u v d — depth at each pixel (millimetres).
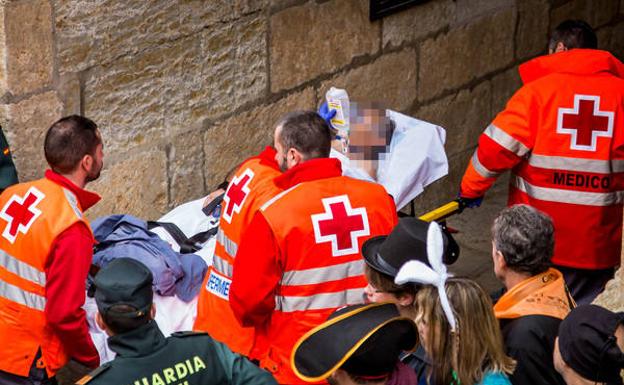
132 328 3426
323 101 6969
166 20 5859
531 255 3941
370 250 3904
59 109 5496
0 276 4457
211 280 4664
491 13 7988
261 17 6359
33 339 4469
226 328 4582
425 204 7930
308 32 6684
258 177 4469
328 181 4270
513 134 5348
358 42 7031
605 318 3379
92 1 5469
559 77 5316
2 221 4445
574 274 5559
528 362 3707
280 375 4309
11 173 5145
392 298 3801
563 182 5371
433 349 3471
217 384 3521
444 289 3443
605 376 3385
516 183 5598
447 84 7848
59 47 5395
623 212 5078
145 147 5996
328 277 4211
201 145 6309
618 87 5273
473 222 7895
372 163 5422
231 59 6289
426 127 5930
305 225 4156
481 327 3430
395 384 3338
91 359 4555
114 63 5680
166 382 3422
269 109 6633
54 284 4309
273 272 4199
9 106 5277
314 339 3303
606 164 5297
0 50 5168
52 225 4324
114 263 3502
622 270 4820
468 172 5566
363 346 3195
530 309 3846
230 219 4523
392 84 7398
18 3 5145
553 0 8586
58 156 4441
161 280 4961
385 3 7090
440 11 7547
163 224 5520
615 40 9547
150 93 5926
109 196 5879
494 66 8219
